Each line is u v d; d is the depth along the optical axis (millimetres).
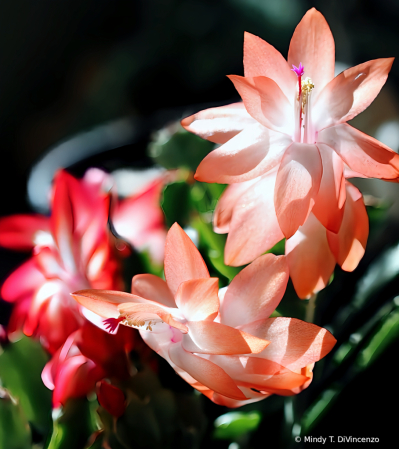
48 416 413
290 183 390
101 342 390
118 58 1326
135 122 625
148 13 1366
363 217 401
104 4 1365
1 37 1314
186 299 375
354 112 398
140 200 426
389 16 1206
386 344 417
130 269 419
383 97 686
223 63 1265
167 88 1282
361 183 529
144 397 387
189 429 391
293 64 409
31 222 424
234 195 410
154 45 1312
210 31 1280
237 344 370
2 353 413
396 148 578
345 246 399
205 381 372
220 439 408
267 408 425
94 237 399
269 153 401
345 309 438
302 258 401
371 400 419
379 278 435
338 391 418
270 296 382
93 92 1296
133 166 510
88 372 393
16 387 413
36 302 401
